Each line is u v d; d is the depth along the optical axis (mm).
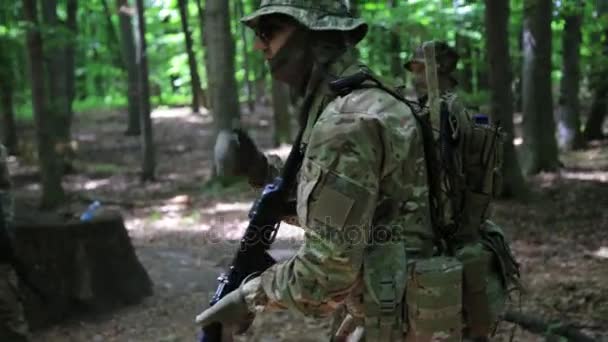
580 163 11516
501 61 8547
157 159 15234
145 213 9367
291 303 1609
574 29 12383
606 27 11109
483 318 1861
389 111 1643
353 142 1558
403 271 1670
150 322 4812
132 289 5234
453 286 1687
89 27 23797
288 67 1765
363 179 1553
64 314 4770
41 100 9039
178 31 25375
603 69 11781
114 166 14273
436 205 1788
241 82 26438
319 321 4645
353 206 1537
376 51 11406
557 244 6738
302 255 1584
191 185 11656
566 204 8516
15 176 12672
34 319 4570
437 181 1775
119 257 5188
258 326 4582
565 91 13031
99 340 4457
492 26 8461
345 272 1563
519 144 13648
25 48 9898
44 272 4672
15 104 16641
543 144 10797
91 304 4891
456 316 1699
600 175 10305
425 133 1748
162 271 6160
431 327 1678
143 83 12328
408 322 1701
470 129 1881
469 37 10523
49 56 10992
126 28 18547
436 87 1812
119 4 18281
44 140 9070
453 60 3289
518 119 17281
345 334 2059
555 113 15641
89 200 10266
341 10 1745
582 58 12617
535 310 4652
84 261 4891
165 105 25891
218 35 10391
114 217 5199
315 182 1562
